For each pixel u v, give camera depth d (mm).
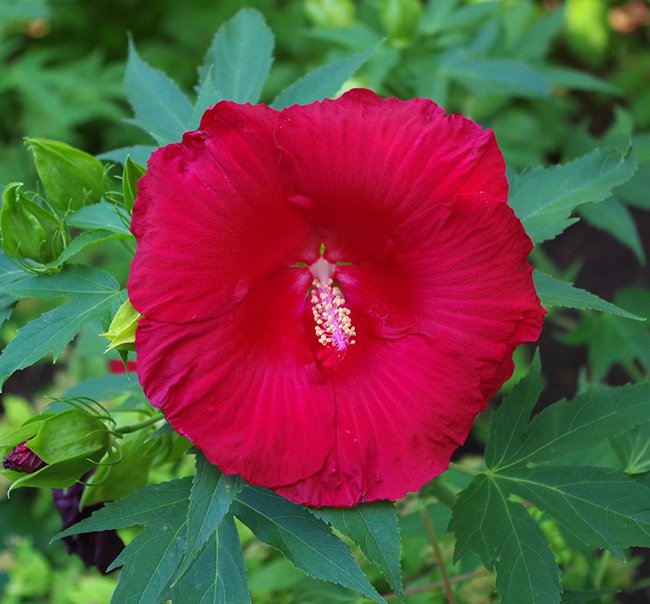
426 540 993
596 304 710
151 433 735
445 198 637
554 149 1658
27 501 1442
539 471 726
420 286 654
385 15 1073
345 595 905
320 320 671
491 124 1521
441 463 656
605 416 727
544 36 1289
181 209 617
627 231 1117
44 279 704
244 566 684
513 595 691
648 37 1971
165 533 686
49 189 739
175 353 622
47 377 1646
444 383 651
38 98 1585
